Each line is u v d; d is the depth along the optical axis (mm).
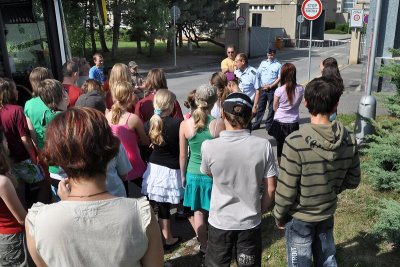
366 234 3949
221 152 2768
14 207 2816
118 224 1495
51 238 1466
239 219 2836
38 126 4023
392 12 11297
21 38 6031
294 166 2549
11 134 3943
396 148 4586
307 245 2725
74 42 19188
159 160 3918
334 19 63875
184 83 16688
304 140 2525
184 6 27438
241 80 7543
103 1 7523
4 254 3000
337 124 2566
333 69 5379
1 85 3949
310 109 2590
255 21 42812
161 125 3779
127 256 1509
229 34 29578
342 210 4543
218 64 25359
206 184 3646
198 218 3762
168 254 4074
